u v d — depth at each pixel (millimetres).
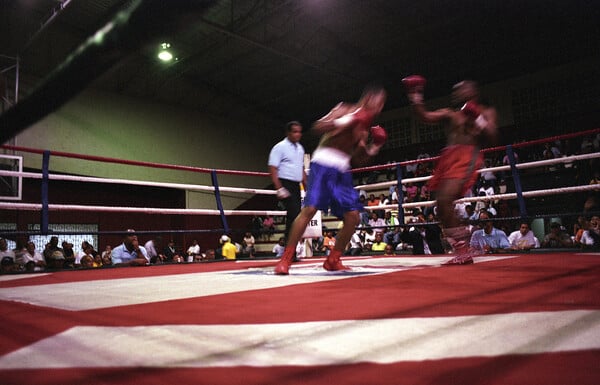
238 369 779
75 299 1776
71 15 7660
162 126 14344
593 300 1361
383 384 679
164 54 11578
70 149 12070
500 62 13523
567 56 13031
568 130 12766
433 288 1780
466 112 2863
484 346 870
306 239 6480
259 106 16531
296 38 12617
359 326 1087
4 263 6641
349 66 14102
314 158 2820
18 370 796
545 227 10359
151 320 1246
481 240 5762
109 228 13195
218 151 15781
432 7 11148
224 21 11695
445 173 2979
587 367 721
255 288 1979
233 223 15820
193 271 3596
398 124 16656
